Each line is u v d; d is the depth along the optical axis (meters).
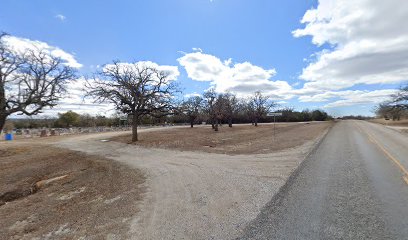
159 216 6.13
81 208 7.47
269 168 11.34
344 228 5.04
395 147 17.45
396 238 4.59
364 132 33.25
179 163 13.57
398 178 8.80
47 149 23.38
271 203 6.63
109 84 25.23
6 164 17.11
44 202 8.69
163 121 78.94
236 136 30.62
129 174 11.58
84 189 9.87
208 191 8.04
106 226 5.80
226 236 4.93
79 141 29.47
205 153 17.02
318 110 107.50
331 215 5.70
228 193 7.72
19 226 6.73
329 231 4.93
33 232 6.16
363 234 4.77
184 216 6.04
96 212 6.88
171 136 30.89
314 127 48.47
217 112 43.50
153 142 24.58
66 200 8.66
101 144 25.81
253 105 62.47
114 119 74.25
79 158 17.77
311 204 6.45
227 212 6.16
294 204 6.49
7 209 8.28
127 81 25.56
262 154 15.77
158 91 26.52
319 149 17.12
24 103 20.53
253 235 4.89
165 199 7.46
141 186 9.23
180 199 7.38
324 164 11.75
